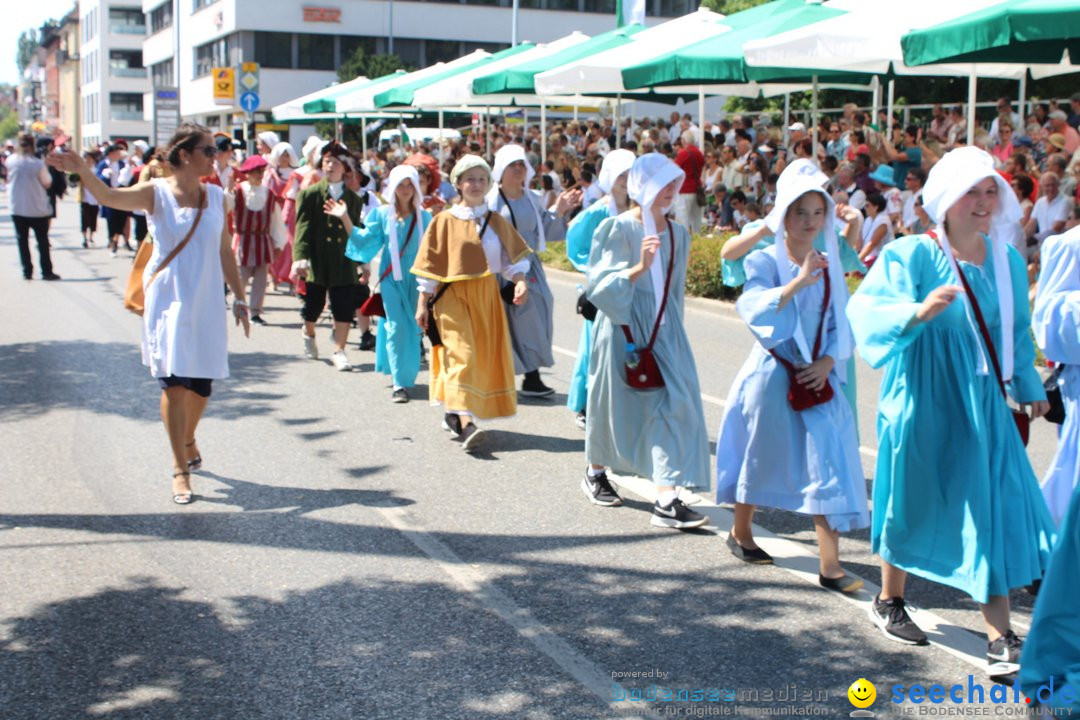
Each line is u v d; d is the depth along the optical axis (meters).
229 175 13.02
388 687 3.97
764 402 4.86
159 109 42.12
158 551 5.30
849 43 12.08
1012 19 10.09
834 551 4.89
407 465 6.83
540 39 51.59
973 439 4.07
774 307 4.68
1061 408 5.01
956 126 17.19
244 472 6.65
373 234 8.43
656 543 5.49
